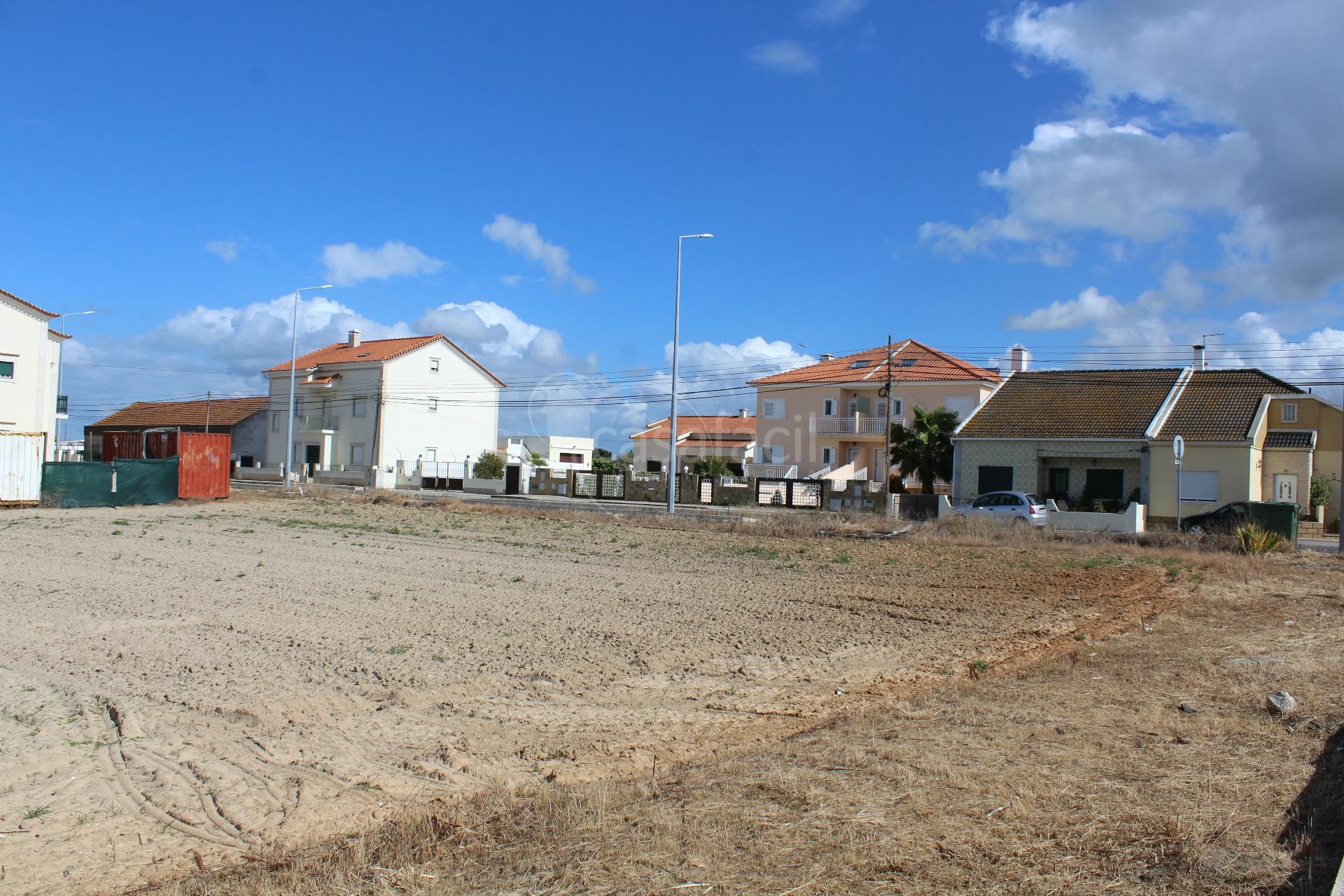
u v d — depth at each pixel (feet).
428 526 91.30
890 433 138.00
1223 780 18.61
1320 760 19.90
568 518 102.63
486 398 234.58
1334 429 126.62
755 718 26.35
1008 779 18.81
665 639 37.52
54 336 152.15
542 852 16.01
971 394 169.48
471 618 41.52
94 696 27.66
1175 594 50.55
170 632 37.27
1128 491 117.39
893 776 19.12
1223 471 109.19
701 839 16.11
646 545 76.48
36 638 35.68
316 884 15.30
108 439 164.55
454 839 17.11
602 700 28.19
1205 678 28.32
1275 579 57.67
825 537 84.48
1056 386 133.08
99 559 61.05
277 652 33.83
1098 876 14.43
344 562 61.57
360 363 215.10
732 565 63.46
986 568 62.28
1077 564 64.69
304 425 226.79
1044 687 27.50
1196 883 14.05
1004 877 14.42
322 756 22.75
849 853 15.34
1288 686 26.91
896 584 54.70
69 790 20.40
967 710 24.71
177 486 120.98
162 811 19.29
